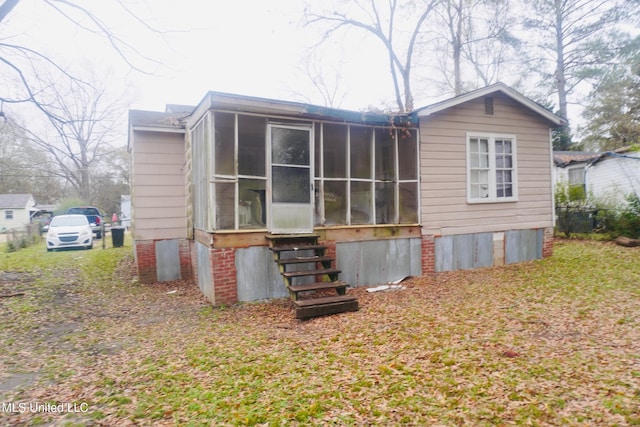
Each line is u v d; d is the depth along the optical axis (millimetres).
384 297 7426
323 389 3766
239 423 3213
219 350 5031
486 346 4566
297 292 6574
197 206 8750
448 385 3654
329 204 8375
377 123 8539
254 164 7609
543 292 6957
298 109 7414
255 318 6445
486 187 9875
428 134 9109
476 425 2988
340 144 8477
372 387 3744
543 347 4430
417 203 9047
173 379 4188
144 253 9688
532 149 10344
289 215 7699
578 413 3039
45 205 40562
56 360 4812
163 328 6125
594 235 14297
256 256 7418
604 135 27531
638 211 13250
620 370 3701
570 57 23328
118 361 4770
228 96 6770
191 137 9102
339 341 5133
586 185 17859
